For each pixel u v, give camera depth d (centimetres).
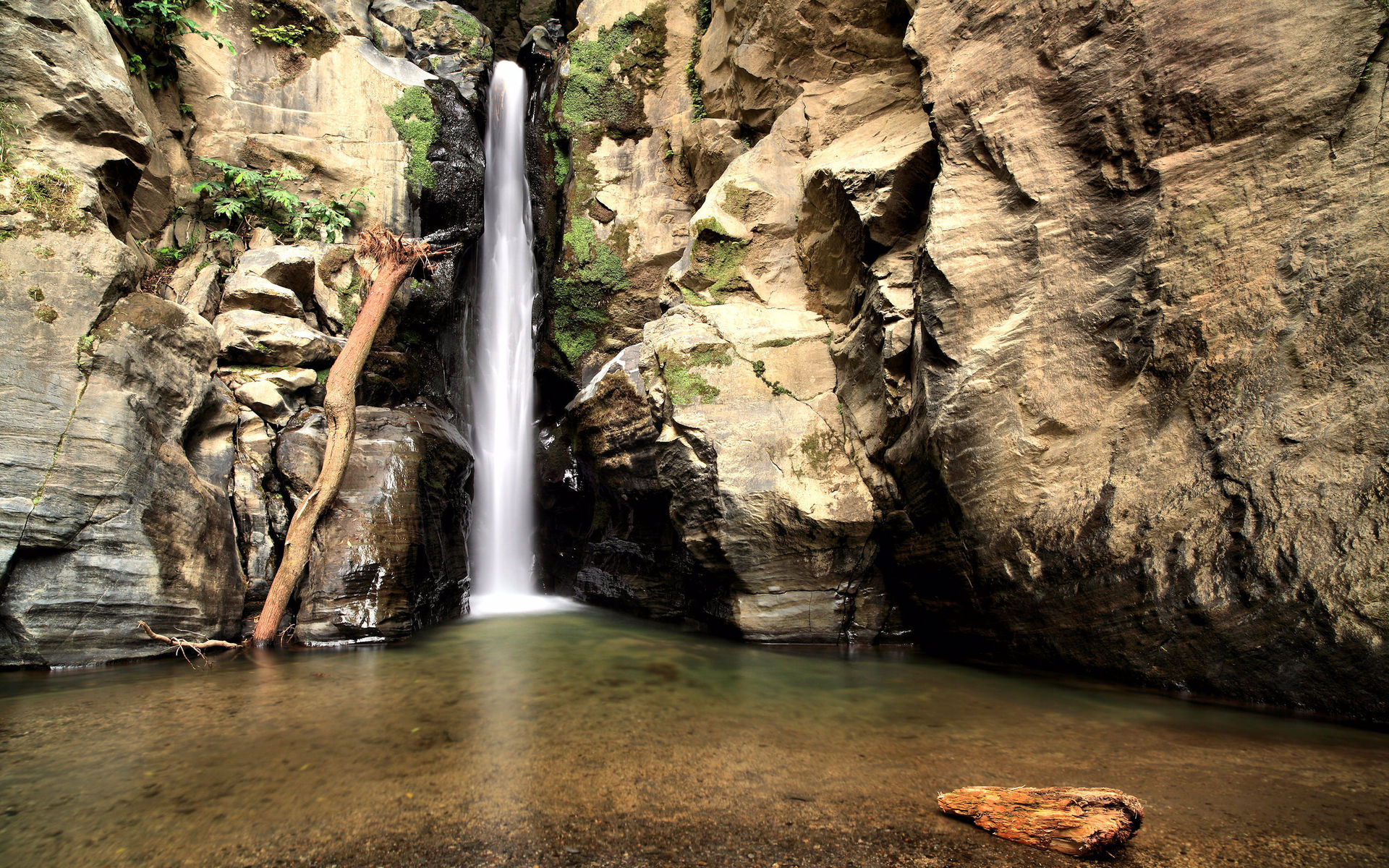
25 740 340
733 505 618
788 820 257
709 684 468
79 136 564
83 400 501
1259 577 392
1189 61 442
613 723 374
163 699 413
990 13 536
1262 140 422
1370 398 374
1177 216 447
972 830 249
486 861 226
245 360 701
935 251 540
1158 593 429
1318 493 380
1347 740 338
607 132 988
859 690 450
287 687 445
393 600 615
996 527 509
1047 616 488
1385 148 388
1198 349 434
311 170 878
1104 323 473
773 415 655
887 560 626
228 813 261
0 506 461
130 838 242
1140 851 231
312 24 893
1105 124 476
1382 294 377
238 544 616
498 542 1021
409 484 672
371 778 294
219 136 834
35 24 543
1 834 244
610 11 993
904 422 598
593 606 884
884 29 743
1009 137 519
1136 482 449
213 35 790
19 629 473
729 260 764
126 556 508
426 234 955
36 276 501
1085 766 307
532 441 1058
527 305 1106
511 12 1294
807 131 786
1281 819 253
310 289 795
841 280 716
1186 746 332
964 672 506
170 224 768
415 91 932
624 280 971
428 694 433
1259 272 418
